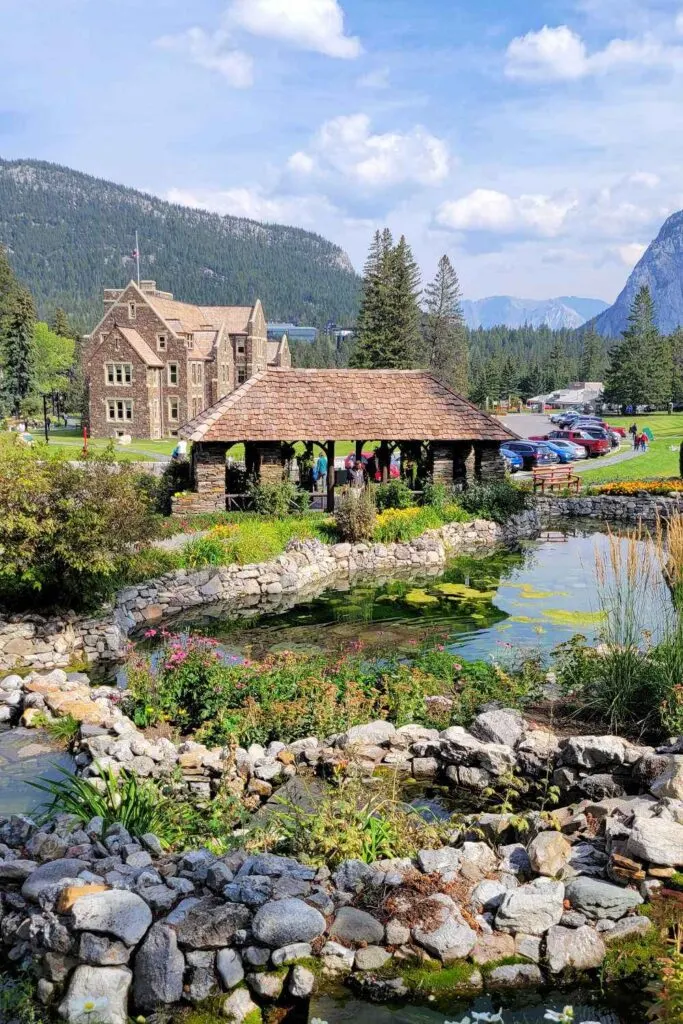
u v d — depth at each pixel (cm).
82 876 689
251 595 2355
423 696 1262
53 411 11862
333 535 2852
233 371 9000
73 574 1678
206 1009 616
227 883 684
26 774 1040
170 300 9088
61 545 1595
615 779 945
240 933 643
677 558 1109
